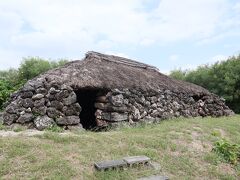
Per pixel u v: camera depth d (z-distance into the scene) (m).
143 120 8.88
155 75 11.84
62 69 8.04
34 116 6.75
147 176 4.55
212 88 18.83
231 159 5.79
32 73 19.52
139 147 5.73
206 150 6.18
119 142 5.81
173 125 8.10
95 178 4.24
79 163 4.55
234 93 17.62
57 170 4.20
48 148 4.86
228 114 13.36
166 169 5.00
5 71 20.05
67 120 6.98
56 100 6.98
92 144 5.42
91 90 8.27
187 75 21.31
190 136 6.92
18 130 6.31
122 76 9.38
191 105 11.58
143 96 9.20
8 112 6.86
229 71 17.98
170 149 5.89
